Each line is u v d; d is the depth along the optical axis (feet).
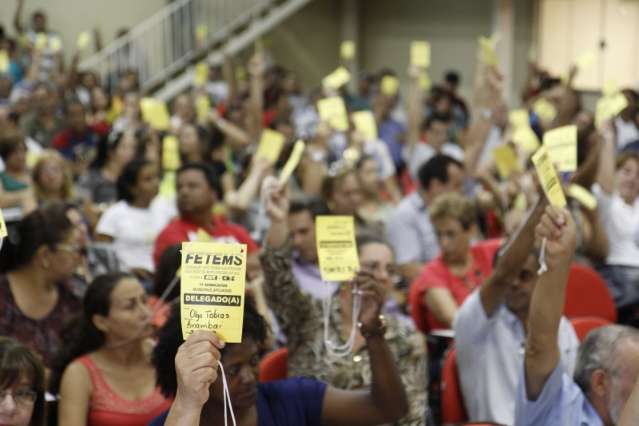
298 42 62.85
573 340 13.98
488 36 61.87
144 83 55.62
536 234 10.55
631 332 10.84
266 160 21.11
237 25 59.31
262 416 10.58
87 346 13.69
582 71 55.21
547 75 39.75
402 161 42.96
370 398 10.82
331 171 28.71
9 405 10.91
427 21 64.03
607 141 23.06
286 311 13.53
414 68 34.14
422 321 18.28
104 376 13.44
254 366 9.81
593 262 21.91
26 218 15.97
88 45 59.36
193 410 7.80
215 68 53.21
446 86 47.39
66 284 16.49
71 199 24.84
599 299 18.85
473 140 28.22
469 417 14.25
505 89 59.16
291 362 13.57
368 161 27.86
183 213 20.35
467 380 14.17
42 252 15.83
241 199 22.80
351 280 10.97
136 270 20.42
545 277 10.58
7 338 11.25
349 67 65.31
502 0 59.36
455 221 17.95
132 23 59.00
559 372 10.92
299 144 14.01
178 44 56.54
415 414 13.17
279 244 13.66
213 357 7.92
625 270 21.53
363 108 48.19
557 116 28.91
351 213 22.17
